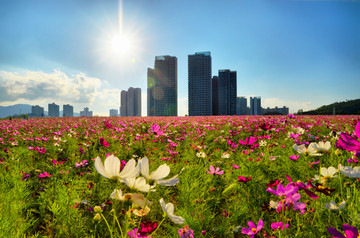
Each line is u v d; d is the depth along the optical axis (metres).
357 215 1.48
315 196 1.28
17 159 4.00
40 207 2.18
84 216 2.03
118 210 1.90
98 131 7.93
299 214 1.72
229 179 2.75
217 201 2.26
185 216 1.87
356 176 1.59
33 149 4.70
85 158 3.93
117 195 0.94
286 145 4.38
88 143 5.30
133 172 0.87
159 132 3.57
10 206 2.04
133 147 4.73
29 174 3.00
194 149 4.54
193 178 2.90
